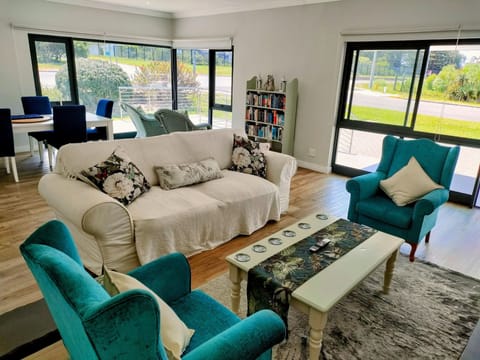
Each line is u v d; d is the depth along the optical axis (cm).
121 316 77
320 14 479
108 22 620
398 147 319
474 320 207
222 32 622
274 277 170
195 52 701
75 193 225
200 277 243
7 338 140
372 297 225
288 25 519
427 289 237
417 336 192
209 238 276
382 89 452
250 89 562
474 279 251
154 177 293
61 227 116
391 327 199
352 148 499
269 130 555
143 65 699
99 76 640
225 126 692
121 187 245
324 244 203
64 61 592
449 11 374
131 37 656
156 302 82
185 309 146
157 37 694
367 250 200
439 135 414
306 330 194
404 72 429
